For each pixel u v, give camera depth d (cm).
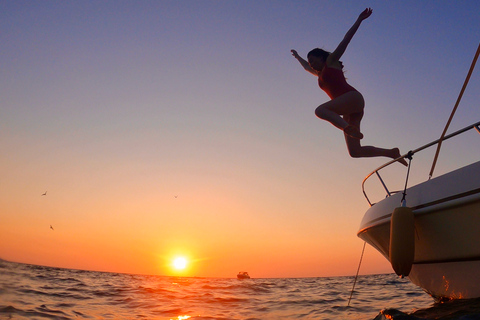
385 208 495
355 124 414
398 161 470
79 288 973
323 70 410
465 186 381
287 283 1914
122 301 753
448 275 452
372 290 1144
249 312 645
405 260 399
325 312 641
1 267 780
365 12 375
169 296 874
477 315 350
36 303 605
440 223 412
